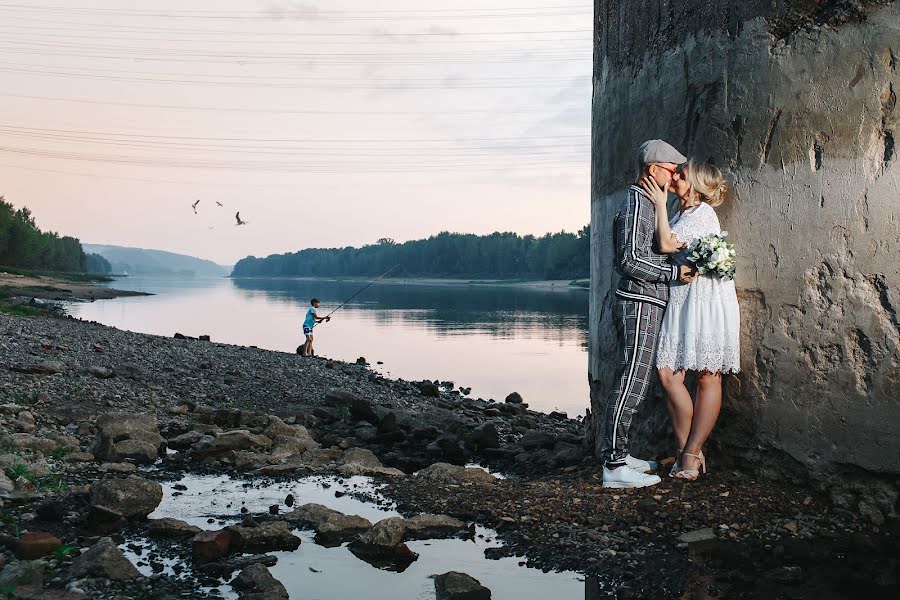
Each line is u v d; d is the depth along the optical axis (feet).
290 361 51.52
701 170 13.84
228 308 167.02
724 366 13.80
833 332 13.14
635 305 13.97
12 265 303.48
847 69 12.93
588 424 19.29
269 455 19.34
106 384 28.68
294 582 11.33
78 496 14.57
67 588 10.48
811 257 13.35
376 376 51.34
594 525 13.09
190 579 11.18
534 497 14.78
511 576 11.42
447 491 15.87
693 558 11.63
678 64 15.40
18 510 13.80
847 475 13.09
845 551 11.74
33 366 29.27
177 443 20.30
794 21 13.46
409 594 10.87
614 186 17.61
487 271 584.81
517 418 32.94
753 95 13.99
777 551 11.76
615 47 17.78
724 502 13.42
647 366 14.06
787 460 13.70
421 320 125.29
